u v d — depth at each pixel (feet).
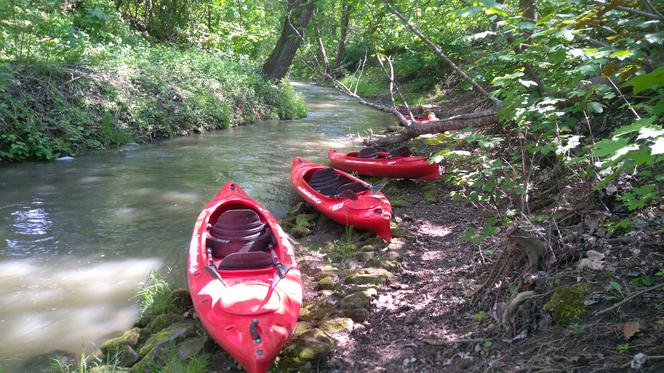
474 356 12.53
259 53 76.33
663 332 10.74
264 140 45.80
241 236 19.40
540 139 17.65
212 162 37.27
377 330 15.26
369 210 22.99
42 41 43.06
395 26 31.86
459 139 18.35
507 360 11.85
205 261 16.74
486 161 19.13
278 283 15.34
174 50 57.21
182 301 17.29
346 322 15.56
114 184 31.40
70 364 14.62
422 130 25.84
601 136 20.97
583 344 11.37
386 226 22.13
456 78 66.23
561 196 17.51
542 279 13.65
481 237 15.81
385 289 17.97
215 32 72.90
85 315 17.26
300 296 15.46
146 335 15.83
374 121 58.29
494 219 16.49
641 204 12.12
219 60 59.52
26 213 26.12
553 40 14.80
